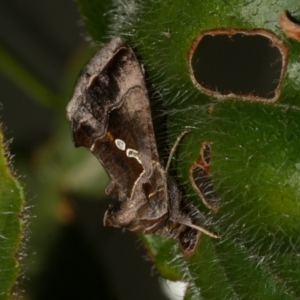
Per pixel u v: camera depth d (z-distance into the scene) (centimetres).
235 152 21
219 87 21
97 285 24
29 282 24
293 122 21
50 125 25
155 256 22
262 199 21
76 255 24
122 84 21
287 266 21
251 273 22
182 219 21
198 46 22
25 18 25
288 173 21
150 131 21
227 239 22
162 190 21
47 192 24
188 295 22
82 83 21
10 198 22
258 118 21
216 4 21
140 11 21
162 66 21
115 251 24
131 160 21
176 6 21
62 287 24
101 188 24
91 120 21
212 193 21
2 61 24
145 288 24
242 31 21
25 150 25
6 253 22
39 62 25
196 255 22
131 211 21
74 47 25
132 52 21
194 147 21
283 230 21
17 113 25
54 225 24
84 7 22
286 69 21
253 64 23
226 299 22
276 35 21
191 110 21
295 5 21
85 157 24
